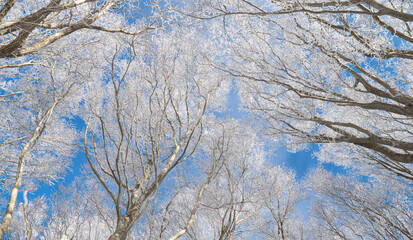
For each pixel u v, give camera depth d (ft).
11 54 13.47
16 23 12.30
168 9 13.37
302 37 13.70
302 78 13.82
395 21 14.23
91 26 14.15
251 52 14.61
